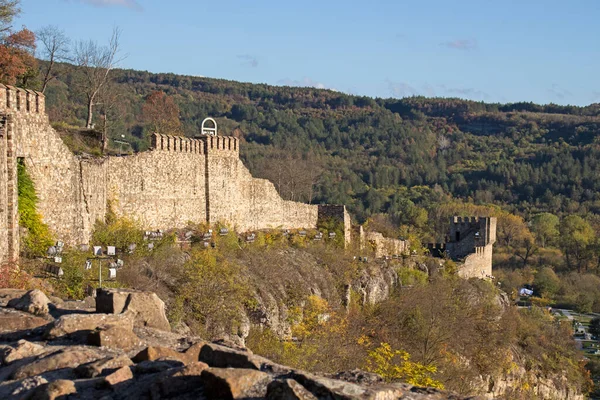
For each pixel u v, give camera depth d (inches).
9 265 904.3
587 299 3774.6
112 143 2333.9
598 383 2613.2
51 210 1110.4
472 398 385.7
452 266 2591.0
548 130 7751.0
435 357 1398.9
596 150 6540.4
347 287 1772.9
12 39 1745.8
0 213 919.7
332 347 1186.0
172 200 1536.7
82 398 372.5
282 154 4933.6
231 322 1181.7
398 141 7140.8
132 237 1269.7
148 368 405.7
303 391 341.1
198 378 383.6
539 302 3838.6
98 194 1294.3
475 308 2017.7
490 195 5900.6
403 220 4566.9
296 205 2055.9
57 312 572.4
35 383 392.5
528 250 4547.2
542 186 6028.5
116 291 556.4
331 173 5516.7
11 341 499.2
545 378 2217.0
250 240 1667.1
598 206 5536.4
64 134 1582.2
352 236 2260.1
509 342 2050.9
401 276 2164.1
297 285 1563.7
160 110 2987.2
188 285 1182.9
